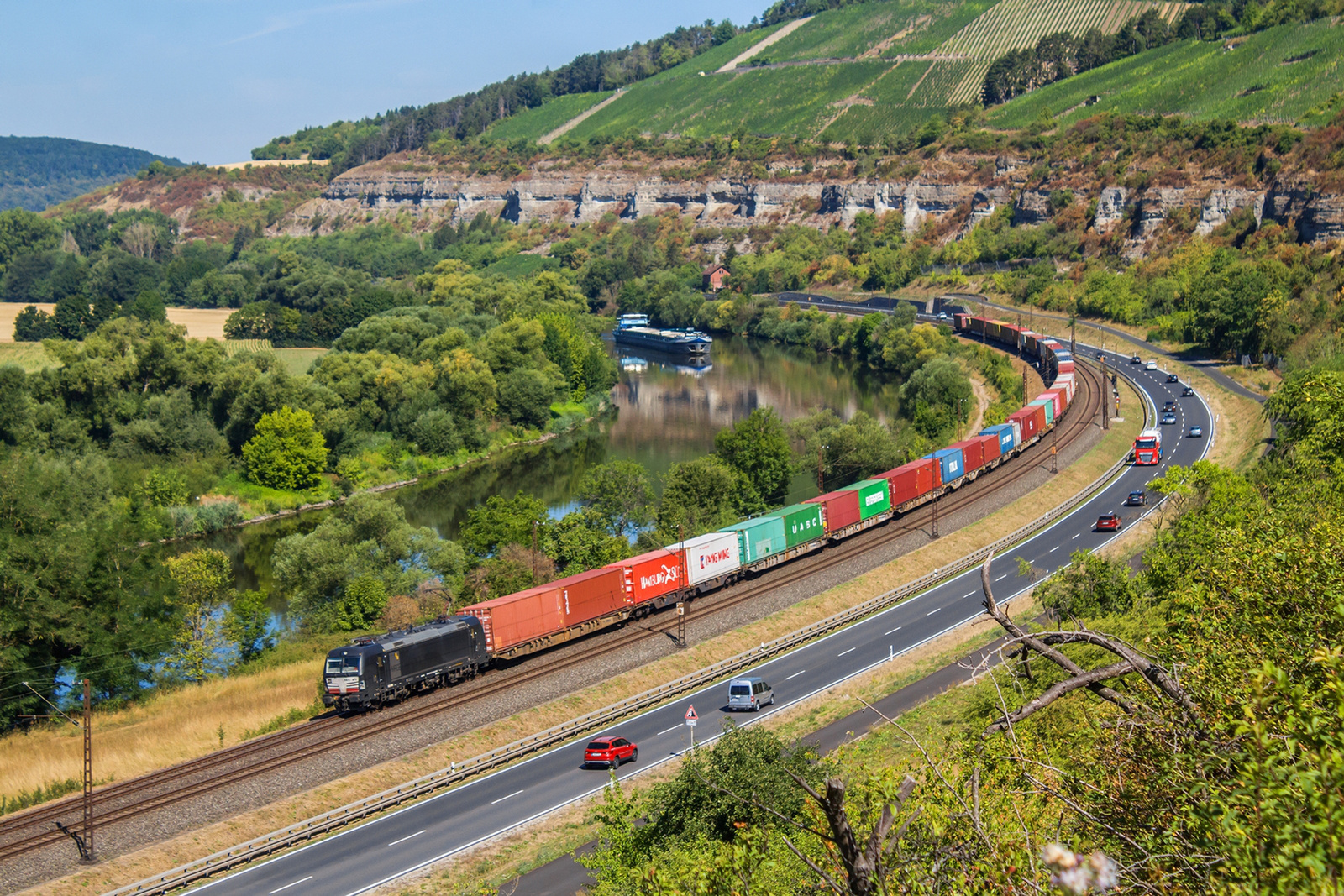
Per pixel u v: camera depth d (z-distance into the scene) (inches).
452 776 2281.0
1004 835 541.6
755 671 2915.8
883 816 418.3
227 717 2549.2
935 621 3186.5
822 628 3152.1
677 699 2748.5
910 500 4180.6
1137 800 542.9
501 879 1856.5
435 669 2642.7
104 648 3002.0
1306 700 477.7
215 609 3513.8
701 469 4355.3
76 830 1995.6
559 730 2493.8
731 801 1481.3
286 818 2103.8
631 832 1514.5
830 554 3727.9
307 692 2687.0
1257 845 422.0
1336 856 389.4
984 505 4220.0
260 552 4763.8
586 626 3063.5
